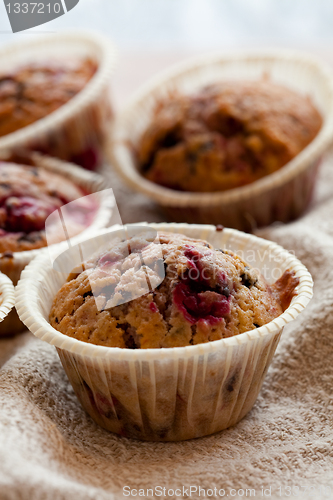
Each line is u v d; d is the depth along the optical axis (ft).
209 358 0.92
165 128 1.34
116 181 1.50
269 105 1.33
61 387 1.02
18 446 0.89
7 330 1.14
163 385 0.93
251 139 1.29
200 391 0.94
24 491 0.85
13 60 1.64
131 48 2.18
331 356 1.04
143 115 1.48
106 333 0.94
